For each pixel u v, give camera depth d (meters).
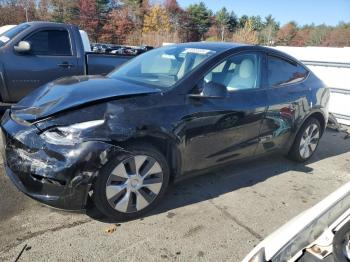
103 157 2.82
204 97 3.34
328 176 4.54
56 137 2.79
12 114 3.24
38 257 2.62
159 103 3.18
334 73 7.10
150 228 3.07
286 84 4.38
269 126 4.11
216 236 3.04
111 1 72.12
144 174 3.12
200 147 3.49
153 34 67.31
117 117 2.93
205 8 87.81
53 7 65.38
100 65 6.44
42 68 5.88
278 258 1.70
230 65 3.78
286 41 90.38
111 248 2.78
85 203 2.89
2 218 3.06
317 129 4.93
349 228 1.67
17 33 5.85
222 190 3.88
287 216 3.46
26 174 2.85
